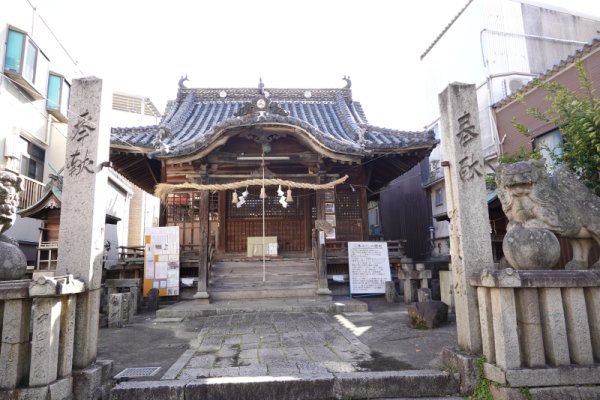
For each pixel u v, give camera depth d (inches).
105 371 167.0
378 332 272.1
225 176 458.0
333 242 493.0
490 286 158.2
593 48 357.7
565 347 155.3
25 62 496.1
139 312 382.9
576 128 238.5
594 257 276.4
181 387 163.3
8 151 417.4
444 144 201.6
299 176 476.1
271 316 339.3
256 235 526.9
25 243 540.7
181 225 515.5
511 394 148.2
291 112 638.5
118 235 732.7
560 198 187.8
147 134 492.1
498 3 592.1
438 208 684.7
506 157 303.6
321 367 190.1
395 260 482.6
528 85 434.3
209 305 375.6
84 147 173.9
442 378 171.6
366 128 538.9
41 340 141.9
